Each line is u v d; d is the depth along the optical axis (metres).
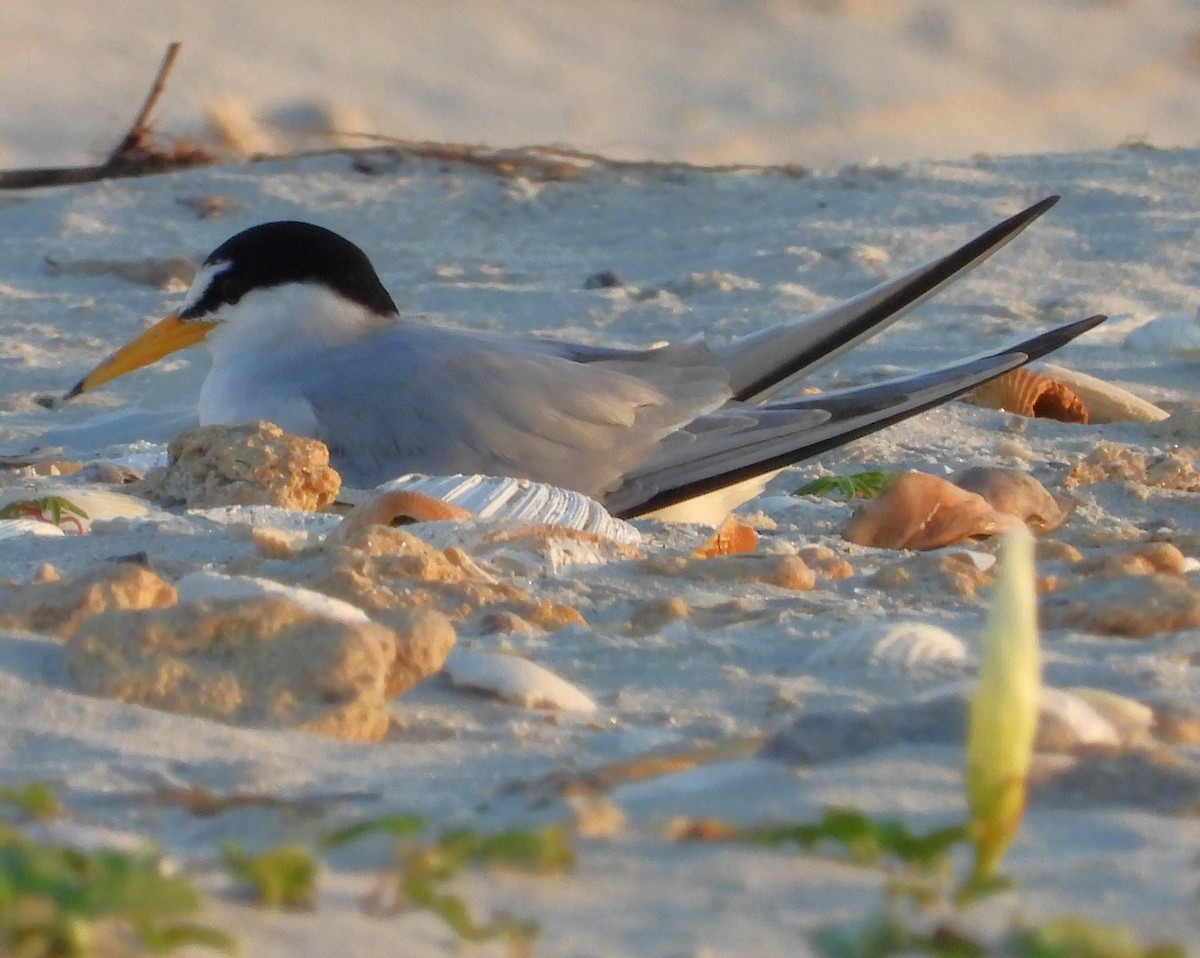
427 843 4.05
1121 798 4.36
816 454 11.05
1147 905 3.70
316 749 4.97
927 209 19.62
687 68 30.86
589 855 3.94
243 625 5.23
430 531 7.94
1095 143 29.12
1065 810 4.30
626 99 29.50
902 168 21.08
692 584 7.32
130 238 19.27
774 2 33.34
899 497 9.20
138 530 8.15
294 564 7.03
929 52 32.22
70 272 18.25
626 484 10.78
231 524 8.33
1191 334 15.50
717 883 3.77
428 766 4.86
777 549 8.30
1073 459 12.20
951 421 13.33
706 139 27.81
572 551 7.86
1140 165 21.03
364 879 3.82
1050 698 4.83
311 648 5.21
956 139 28.92
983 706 3.66
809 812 4.22
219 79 27.67
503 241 19.38
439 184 20.92
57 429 13.29
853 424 11.08
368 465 10.75
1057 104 30.62
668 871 3.84
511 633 6.32
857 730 4.73
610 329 16.34
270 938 3.40
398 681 5.50
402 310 16.91
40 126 25.39
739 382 11.45
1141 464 11.57
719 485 10.88
